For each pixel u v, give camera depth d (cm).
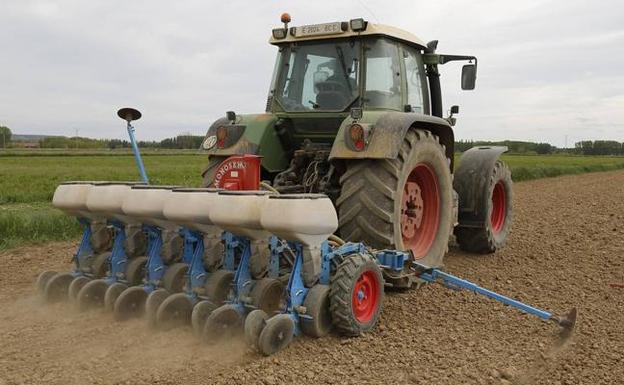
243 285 417
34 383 346
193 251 460
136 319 448
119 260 482
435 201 583
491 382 367
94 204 475
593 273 646
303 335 422
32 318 459
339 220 505
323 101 577
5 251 768
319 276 419
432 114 679
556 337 454
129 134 561
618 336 456
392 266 469
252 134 575
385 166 496
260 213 396
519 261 707
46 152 6450
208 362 377
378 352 408
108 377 355
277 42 601
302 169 587
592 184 2133
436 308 520
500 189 766
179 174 2553
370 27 553
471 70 683
